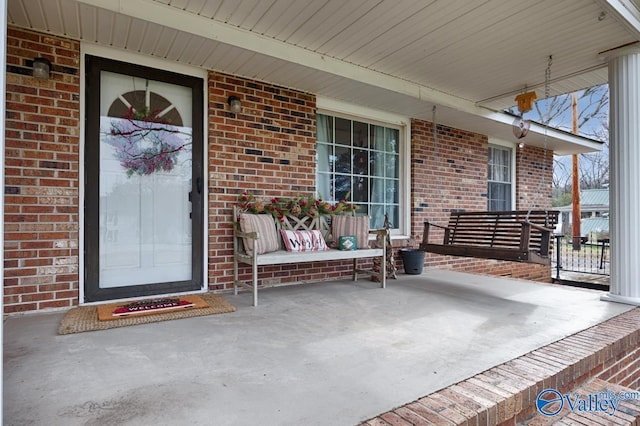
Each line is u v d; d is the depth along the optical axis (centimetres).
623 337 248
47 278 294
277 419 145
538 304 336
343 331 256
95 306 310
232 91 383
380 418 146
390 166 539
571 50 358
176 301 321
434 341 236
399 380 179
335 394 165
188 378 181
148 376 183
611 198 352
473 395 165
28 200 287
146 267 346
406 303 336
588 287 669
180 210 362
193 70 365
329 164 475
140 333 248
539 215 376
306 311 307
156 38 306
